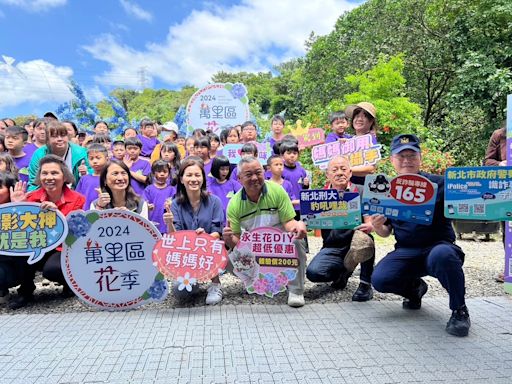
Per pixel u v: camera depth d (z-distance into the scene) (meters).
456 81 11.10
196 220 3.96
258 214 3.82
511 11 9.30
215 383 2.51
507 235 4.19
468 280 4.67
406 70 12.58
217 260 3.68
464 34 10.78
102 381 2.54
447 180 3.16
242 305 3.88
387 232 3.65
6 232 3.64
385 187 3.47
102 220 3.72
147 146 7.57
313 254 6.06
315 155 5.21
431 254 3.24
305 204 3.89
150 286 3.76
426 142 9.24
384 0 15.03
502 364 2.73
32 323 3.45
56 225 3.69
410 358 2.81
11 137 5.52
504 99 9.79
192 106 9.59
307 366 2.71
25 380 2.55
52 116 6.68
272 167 5.00
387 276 3.50
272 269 3.75
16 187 3.83
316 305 3.88
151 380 2.55
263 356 2.85
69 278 3.73
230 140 7.18
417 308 3.75
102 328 3.34
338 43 18.34
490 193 3.04
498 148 4.71
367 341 3.08
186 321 3.48
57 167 3.90
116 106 12.73
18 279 3.88
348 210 3.81
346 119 5.80
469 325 3.17
